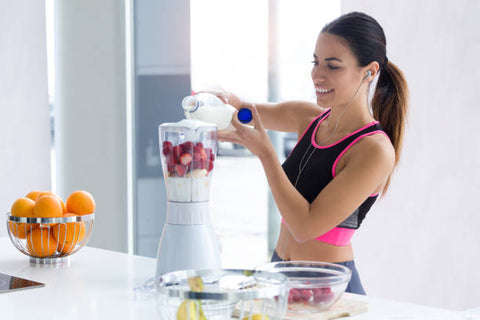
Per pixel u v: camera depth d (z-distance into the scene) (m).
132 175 4.00
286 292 1.02
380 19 2.71
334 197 1.67
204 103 1.63
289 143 3.60
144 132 3.97
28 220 1.63
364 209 1.79
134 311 1.22
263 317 0.99
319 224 1.67
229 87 3.71
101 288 1.41
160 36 3.90
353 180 1.67
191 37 3.82
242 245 3.86
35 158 3.71
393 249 2.79
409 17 2.70
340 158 1.75
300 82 3.55
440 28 2.67
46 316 1.19
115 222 4.01
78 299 1.32
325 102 1.77
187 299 0.96
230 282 1.12
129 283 1.46
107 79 3.95
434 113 2.70
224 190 3.87
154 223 4.02
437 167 2.71
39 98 3.70
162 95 3.92
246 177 3.82
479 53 2.62
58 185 4.03
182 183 1.32
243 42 3.66
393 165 1.78
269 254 3.71
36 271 1.59
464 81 2.65
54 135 3.99
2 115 3.63
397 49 2.71
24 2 3.63
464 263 2.68
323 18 3.46
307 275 1.23
